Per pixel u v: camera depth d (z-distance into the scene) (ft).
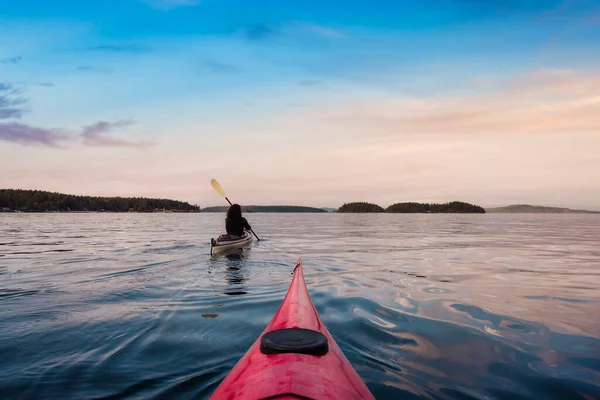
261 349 4.75
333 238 41.50
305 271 18.37
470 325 9.70
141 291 13.64
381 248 30.04
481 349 8.05
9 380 6.48
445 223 97.91
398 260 22.59
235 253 25.55
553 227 76.38
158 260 21.84
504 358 7.58
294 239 39.73
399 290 13.97
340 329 9.27
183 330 9.17
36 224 78.33
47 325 9.59
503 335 8.96
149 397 5.87
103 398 5.86
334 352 5.18
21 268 19.01
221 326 9.49
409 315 10.59
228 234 29.53
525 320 10.19
